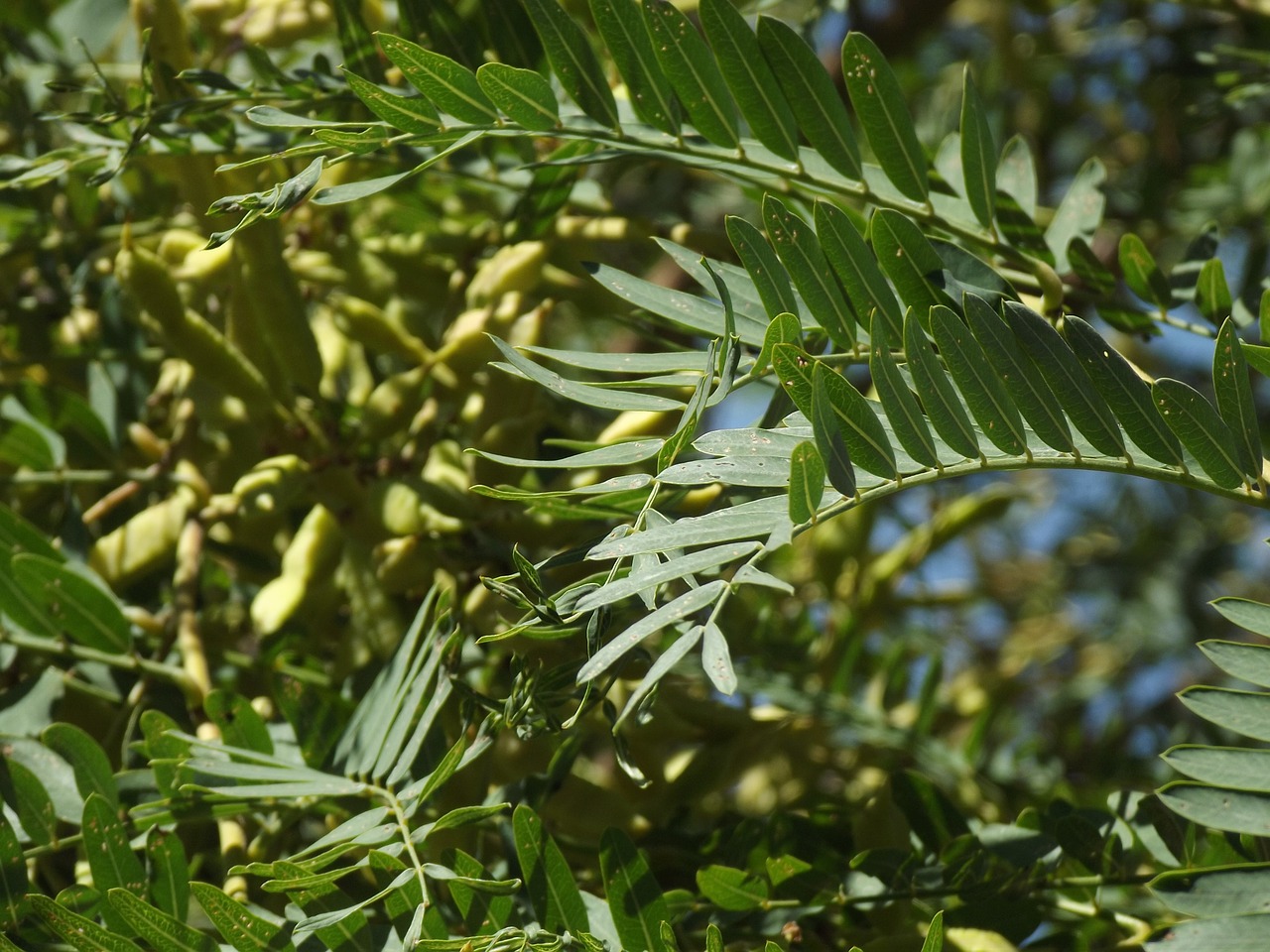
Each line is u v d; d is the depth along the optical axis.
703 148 0.98
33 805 0.96
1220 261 1.02
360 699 1.01
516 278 1.06
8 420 1.06
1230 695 0.91
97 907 0.94
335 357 1.09
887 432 0.93
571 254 1.08
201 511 1.06
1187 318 1.08
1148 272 1.03
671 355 0.95
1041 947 1.00
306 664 1.05
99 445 1.07
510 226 1.07
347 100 1.03
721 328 0.96
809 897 0.99
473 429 1.05
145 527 1.05
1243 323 1.04
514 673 0.91
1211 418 0.92
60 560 1.02
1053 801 1.01
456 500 1.02
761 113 0.97
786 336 0.91
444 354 1.05
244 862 0.99
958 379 0.91
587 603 0.88
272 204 0.92
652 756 1.04
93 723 1.03
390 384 1.05
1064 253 1.06
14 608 1.01
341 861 0.98
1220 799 0.90
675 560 0.89
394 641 1.02
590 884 1.01
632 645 0.87
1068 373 0.92
